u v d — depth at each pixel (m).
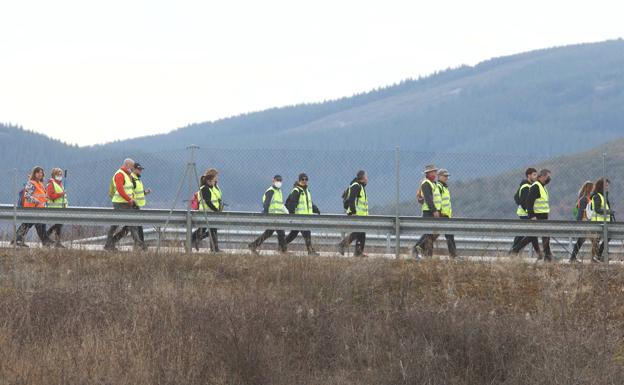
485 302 42.94
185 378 34.69
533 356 37.19
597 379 36.19
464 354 38.06
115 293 40.84
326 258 46.06
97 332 36.84
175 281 43.28
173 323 37.44
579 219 52.16
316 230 48.09
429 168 49.53
